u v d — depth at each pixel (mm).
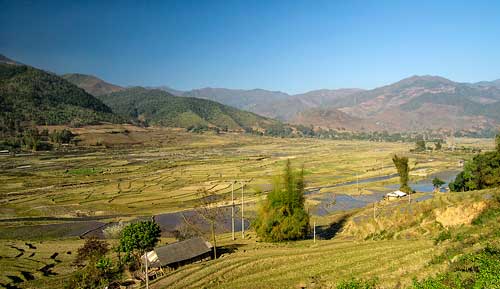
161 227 94875
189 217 101188
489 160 85000
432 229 56469
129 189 141875
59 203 121875
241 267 51188
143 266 58812
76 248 78188
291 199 69312
